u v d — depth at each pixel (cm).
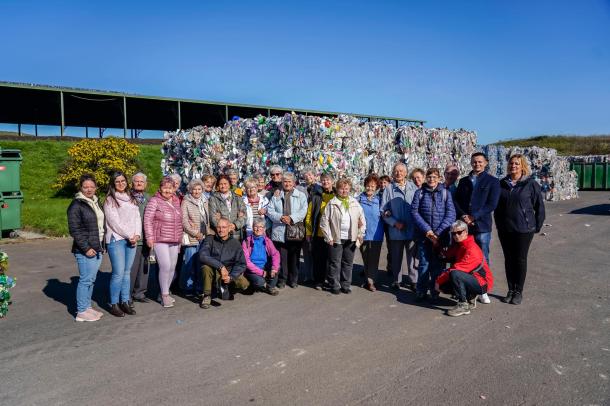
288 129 980
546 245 1016
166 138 1309
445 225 599
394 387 367
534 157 2181
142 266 616
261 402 346
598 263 826
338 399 349
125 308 567
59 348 456
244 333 495
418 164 1227
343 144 983
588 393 355
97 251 539
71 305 610
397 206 664
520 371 395
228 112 2941
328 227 642
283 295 649
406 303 606
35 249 1028
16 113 2752
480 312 560
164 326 521
